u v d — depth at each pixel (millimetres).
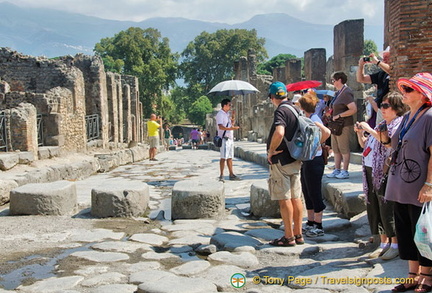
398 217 4152
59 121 14805
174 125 74562
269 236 6305
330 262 5098
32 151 12828
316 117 6148
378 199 4961
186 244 6047
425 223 3754
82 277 4754
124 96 27219
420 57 6953
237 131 29469
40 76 19266
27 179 10008
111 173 14688
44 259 5402
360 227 6602
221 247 5918
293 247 5660
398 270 4465
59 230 6781
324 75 16141
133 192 7836
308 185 6312
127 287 4422
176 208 7746
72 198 8047
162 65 61844
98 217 7707
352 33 13219
